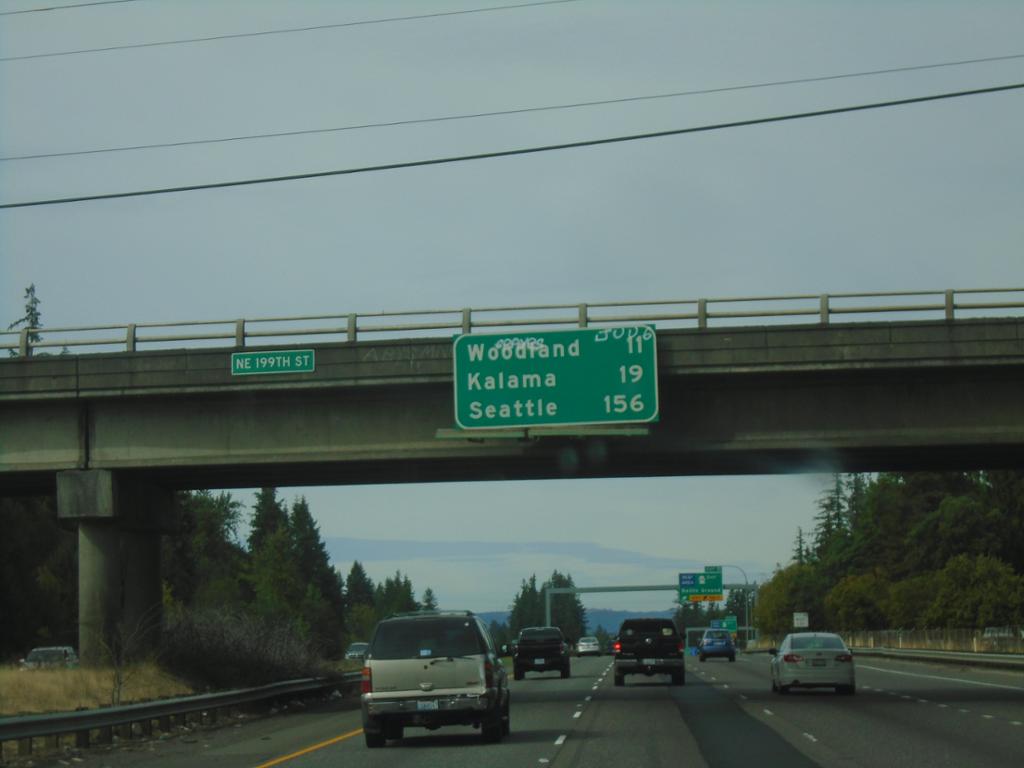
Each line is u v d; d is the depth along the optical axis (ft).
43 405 107.45
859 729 75.20
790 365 98.53
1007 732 72.49
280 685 106.93
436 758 62.23
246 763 61.98
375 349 102.78
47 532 248.11
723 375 99.66
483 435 99.86
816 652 112.47
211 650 118.21
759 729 76.23
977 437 98.99
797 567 474.08
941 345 97.25
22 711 84.64
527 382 100.37
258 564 359.25
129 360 105.19
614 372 99.55
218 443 105.81
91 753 68.95
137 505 113.19
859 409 100.53
